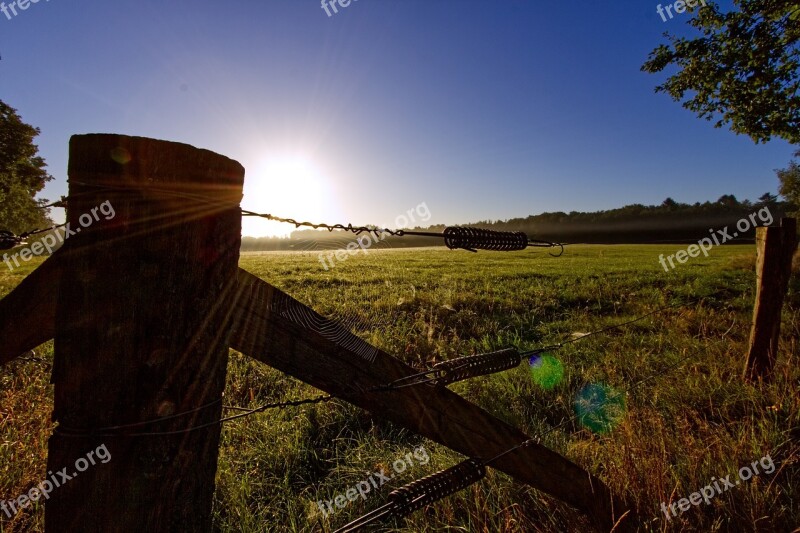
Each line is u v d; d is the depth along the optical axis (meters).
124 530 0.93
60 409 0.93
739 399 3.79
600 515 2.17
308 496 2.93
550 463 1.99
